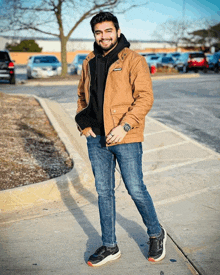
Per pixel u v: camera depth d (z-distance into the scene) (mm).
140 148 2623
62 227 3414
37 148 5762
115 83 2504
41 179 4445
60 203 3992
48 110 8984
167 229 3277
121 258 2818
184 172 4914
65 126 7398
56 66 20625
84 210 3809
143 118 2600
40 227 3412
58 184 4168
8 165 4801
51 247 3033
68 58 54344
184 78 20672
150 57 31188
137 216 3609
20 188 3943
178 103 10773
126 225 3412
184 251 2881
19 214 3715
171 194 4176
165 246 2979
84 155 5438
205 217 3521
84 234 3270
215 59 25812
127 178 2609
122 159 2586
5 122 7324
